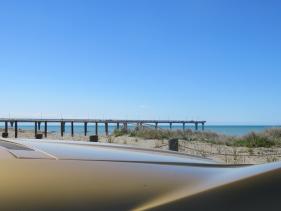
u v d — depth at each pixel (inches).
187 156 117.0
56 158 92.6
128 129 1536.7
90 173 82.0
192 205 71.6
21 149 103.9
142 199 72.7
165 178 81.3
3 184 74.6
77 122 2620.6
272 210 70.7
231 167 95.0
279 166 79.2
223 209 70.9
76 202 71.4
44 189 74.1
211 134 1386.6
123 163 91.7
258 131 1269.7
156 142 1090.1
